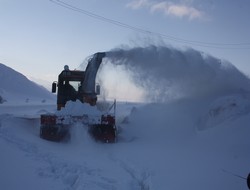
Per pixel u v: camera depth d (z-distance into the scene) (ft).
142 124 49.21
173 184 23.90
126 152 36.22
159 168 28.40
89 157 34.65
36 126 53.06
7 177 24.49
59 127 44.47
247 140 33.06
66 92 51.49
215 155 30.89
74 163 31.01
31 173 26.50
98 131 43.45
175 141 40.37
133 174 28.45
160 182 24.47
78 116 44.09
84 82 51.44
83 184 23.90
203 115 45.29
